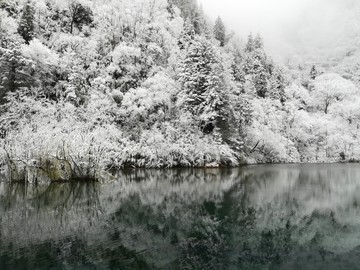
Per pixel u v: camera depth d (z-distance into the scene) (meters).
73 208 17.27
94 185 25.22
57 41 51.44
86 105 44.06
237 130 48.69
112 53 49.75
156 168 41.41
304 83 102.50
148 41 56.75
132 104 44.09
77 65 48.47
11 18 49.81
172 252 10.79
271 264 9.92
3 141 25.94
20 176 25.52
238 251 11.05
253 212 16.84
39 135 25.77
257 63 72.44
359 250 11.34
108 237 12.18
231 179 31.05
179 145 42.25
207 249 11.20
